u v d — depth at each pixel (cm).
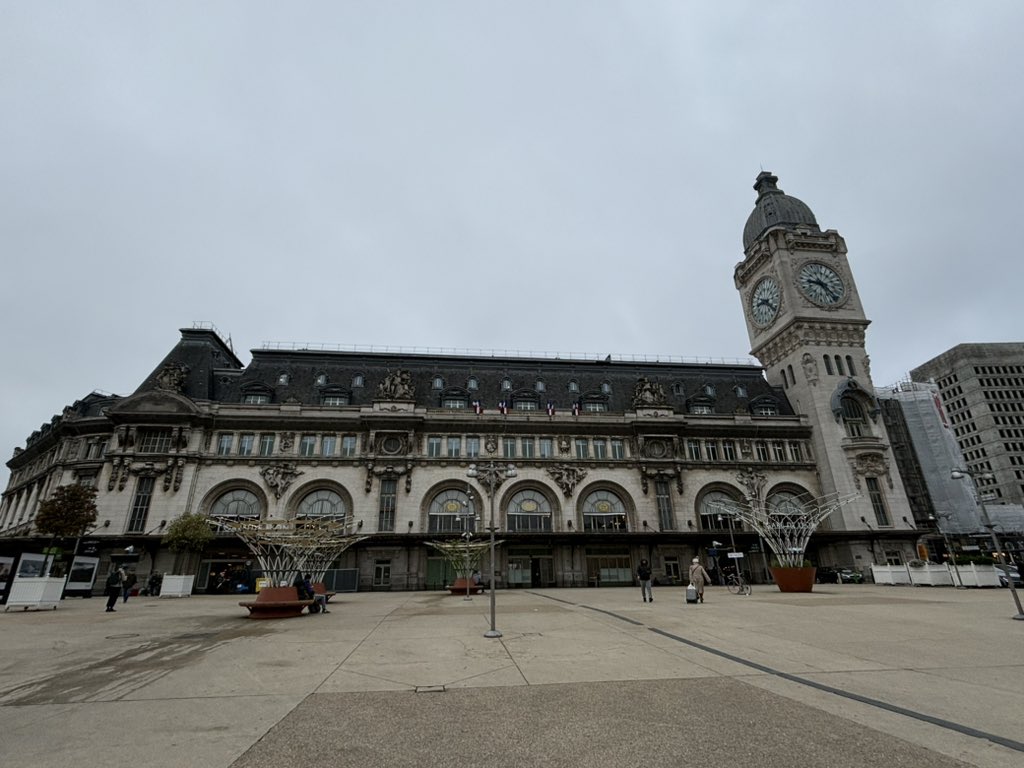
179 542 4353
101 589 4453
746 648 1348
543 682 1012
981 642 1423
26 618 2252
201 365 5712
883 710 822
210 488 4922
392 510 5031
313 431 5244
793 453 5875
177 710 844
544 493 5328
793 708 830
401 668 1145
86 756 646
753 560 5350
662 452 5606
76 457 5144
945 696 895
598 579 5150
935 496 7281
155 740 705
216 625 1962
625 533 4988
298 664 1195
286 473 5031
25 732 737
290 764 623
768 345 6638
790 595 3241
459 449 5388
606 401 6028
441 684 1003
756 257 6812
